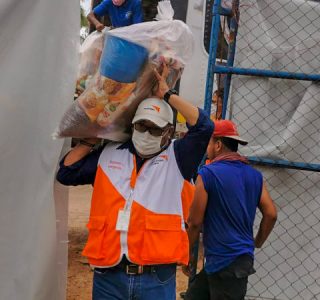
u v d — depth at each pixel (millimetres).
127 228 2986
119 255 3002
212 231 3646
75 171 3314
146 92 3146
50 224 3482
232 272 3545
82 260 6629
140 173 3119
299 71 4430
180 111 3111
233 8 4332
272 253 4543
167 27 3115
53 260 3568
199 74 7539
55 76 3408
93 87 3061
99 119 3119
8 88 3352
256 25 4453
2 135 3354
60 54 3408
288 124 4445
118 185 3094
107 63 2986
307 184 4477
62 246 3828
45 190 3424
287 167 4387
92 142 3336
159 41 3076
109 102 3068
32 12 3355
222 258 3574
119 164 3160
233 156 3844
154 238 2992
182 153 3139
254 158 4402
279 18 4438
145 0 6926
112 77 2992
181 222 3104
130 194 3061
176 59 3156
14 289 3396
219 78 5125
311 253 4500
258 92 4477
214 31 4320
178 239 3059
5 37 3328
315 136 4414
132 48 2963
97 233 3082
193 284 4047
